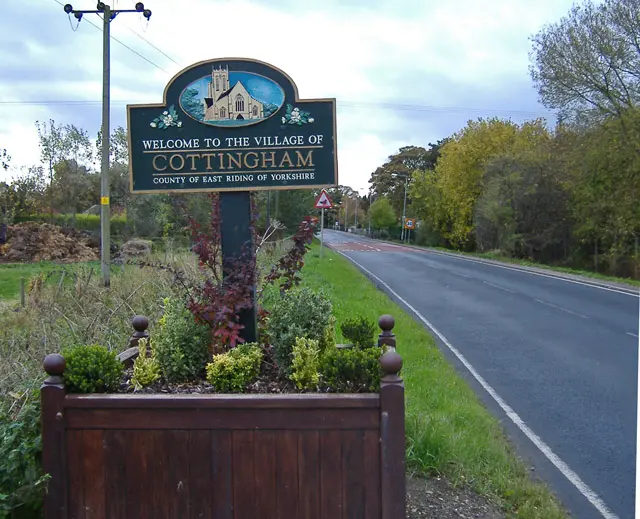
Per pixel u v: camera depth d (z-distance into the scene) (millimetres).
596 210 29875
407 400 6184
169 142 4684
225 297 4391
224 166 4672
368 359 3576
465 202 49469
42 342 6590
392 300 16047
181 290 7398
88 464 3287
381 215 85938
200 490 3268
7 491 3230
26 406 3717
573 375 8203
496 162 40438
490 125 49469
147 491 3283
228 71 4652
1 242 30922
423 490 4387
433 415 5668
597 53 28547
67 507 3289
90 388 3414
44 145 37500
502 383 7797
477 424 5797
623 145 27641
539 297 16953
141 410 3264
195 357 4289
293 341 4180
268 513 3262
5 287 18172
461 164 49250
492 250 41438
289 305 4453
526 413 6574
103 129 16766
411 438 4918
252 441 3252
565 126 32875
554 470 5086
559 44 29500
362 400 3213
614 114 28641
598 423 6250
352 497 3240
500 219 38156
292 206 30062
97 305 8164
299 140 4652
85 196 39656
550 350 9820
